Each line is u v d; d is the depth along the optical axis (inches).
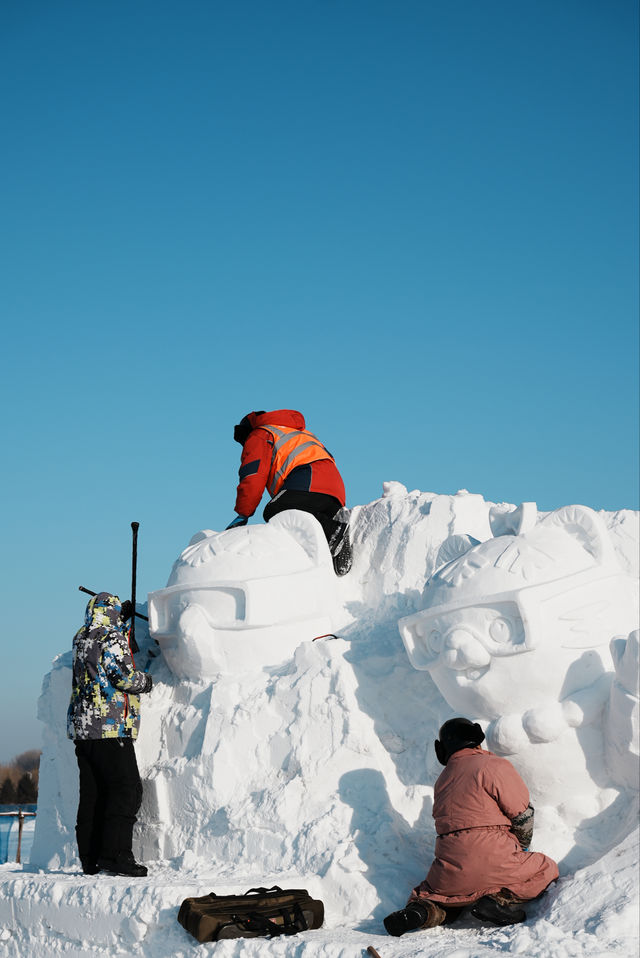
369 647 283.4
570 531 246.7
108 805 274.4
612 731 222.1
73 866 308.2
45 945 252.5
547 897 205.5
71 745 336.2
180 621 301.3
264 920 211.6
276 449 348.8
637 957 172.6
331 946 195.2
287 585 301.6
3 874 285.7
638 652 211.9
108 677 282.5
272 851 251.1
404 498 352.8
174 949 218.5
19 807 567.5
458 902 207.9
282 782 266.5
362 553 344.2
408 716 271.6
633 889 189.0
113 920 232.8
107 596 293.3
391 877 230.8
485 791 212.5
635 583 246.5
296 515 319.0
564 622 232.2
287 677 282.2
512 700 234.2
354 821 247.4
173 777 285.1
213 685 295.0
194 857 268.1
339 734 264.5
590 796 231.3
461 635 236.8
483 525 338.0
